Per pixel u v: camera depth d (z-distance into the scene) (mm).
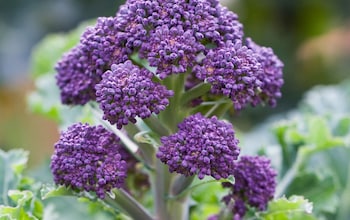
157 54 678
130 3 702
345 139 869
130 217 742
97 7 2029
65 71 737
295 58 2168
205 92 708
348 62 2133
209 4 700
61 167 696
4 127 1757
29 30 2029
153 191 761
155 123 706
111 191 705
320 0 2207
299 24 2219
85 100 731
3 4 2012
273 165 880
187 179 725
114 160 693
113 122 674
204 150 667
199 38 683
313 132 869
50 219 808
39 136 1721
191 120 680
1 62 1981
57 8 2029
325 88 1079
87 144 696
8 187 805
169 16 688
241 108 722
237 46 688
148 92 669
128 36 690
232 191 743
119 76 672
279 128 886
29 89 1803
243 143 972
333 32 2150
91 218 909
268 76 723
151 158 742
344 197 941
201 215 864
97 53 702
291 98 2145
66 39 1078
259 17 2191
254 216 768
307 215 846
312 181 858
